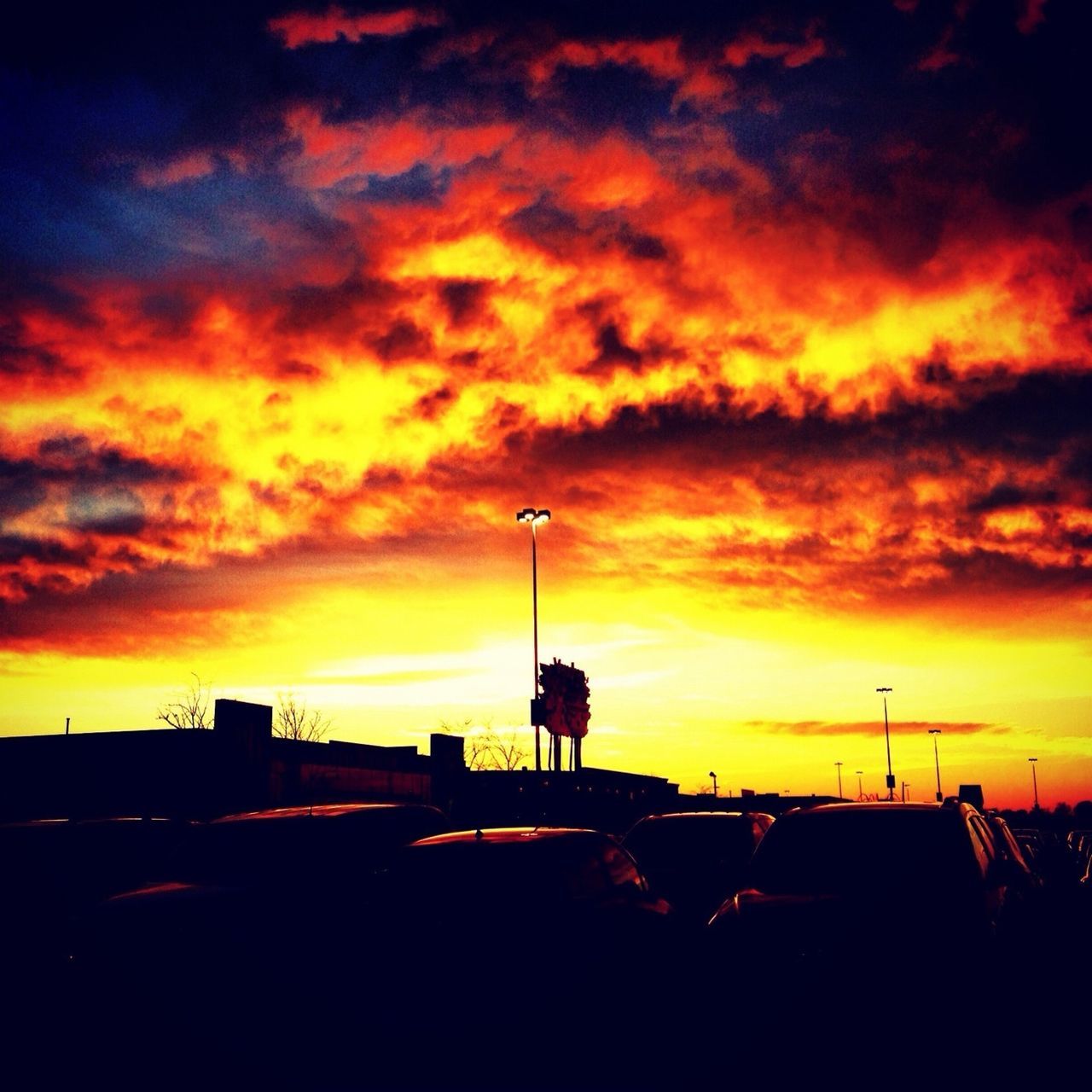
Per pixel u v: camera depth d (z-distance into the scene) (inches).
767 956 287.7
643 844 524.7
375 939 319.9
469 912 313.1
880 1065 269.4
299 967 356.5
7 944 367.6
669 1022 340.2
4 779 1161.4
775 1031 278.5
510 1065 298.4
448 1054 299.6
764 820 565.9
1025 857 467.5
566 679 1736.0
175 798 1104.8
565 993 299.6
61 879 430.9
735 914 307.9
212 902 366.9
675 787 2482.8
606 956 313.7
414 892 326.0
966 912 290.5
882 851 326.0
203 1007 346.3
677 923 370.0
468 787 1571.1
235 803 1098.7
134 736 1133.7
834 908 295.7
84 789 1133.7
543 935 306.0
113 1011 343.0
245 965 356.2
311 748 1237.7
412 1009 302.0
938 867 309.6
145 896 375.2
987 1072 266.7
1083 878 610.9
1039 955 365.1
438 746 1567.4
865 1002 274.1
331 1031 337.4
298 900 375.6
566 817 1482.5
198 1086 313.0
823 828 345.7
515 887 319.0
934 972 275.0
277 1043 346.0
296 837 421.4
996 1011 275.6
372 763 1363.2
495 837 347.9
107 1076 325.4
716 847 512.1
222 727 1118.4
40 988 354.6
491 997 297.0
